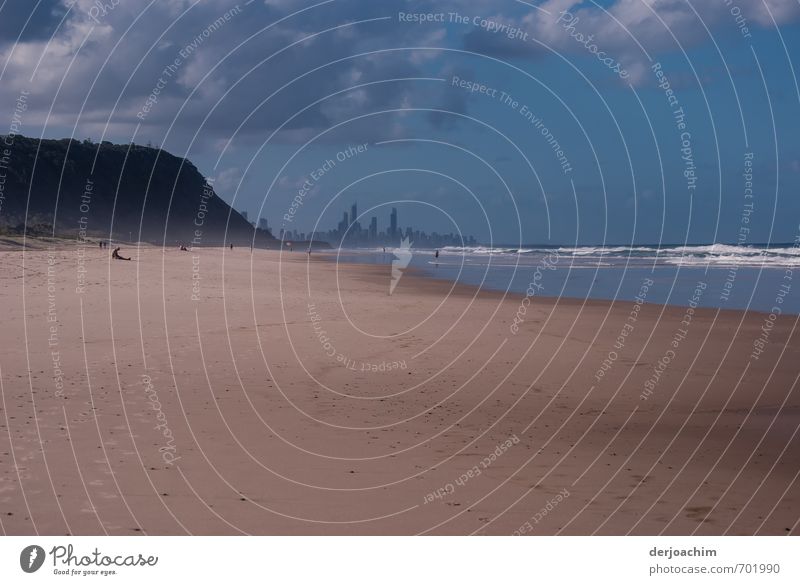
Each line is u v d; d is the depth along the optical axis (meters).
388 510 7.24
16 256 39.94
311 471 8.29
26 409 10.38
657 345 18.38
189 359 14.55
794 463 9.07
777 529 7.04
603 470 8.66
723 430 10.66
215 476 7.99
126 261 42.97
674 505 7.58
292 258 81.88
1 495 7.19
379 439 9.73
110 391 11.69
